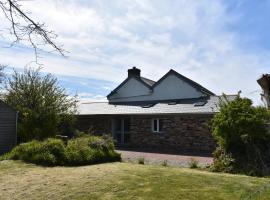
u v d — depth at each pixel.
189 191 8.66
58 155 13.90
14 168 12.54
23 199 8.56
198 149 23.00
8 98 22.59
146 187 9.11
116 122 28.69
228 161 13.22
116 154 15.88
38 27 4.62
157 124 25.33
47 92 22.95
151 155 19.98
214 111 21.80
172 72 29.55
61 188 9.30
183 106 25.16
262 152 13.09
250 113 13.49
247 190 8.60
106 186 9.30
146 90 31.36
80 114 29.16
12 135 19.98
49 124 22.03
